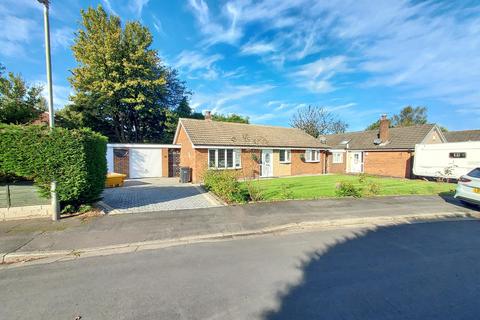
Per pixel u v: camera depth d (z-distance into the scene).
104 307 3.23
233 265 4.50
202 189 13.25
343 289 3.67
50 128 6.99
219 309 3.18
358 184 14.86
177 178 19.72
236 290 3.64
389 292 3.59
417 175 19.00
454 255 4.97
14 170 6.62
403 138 23.42
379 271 4.26
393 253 5.07
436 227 6.97
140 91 26.95
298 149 22.39
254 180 17.42
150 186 14.56
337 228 6.88
